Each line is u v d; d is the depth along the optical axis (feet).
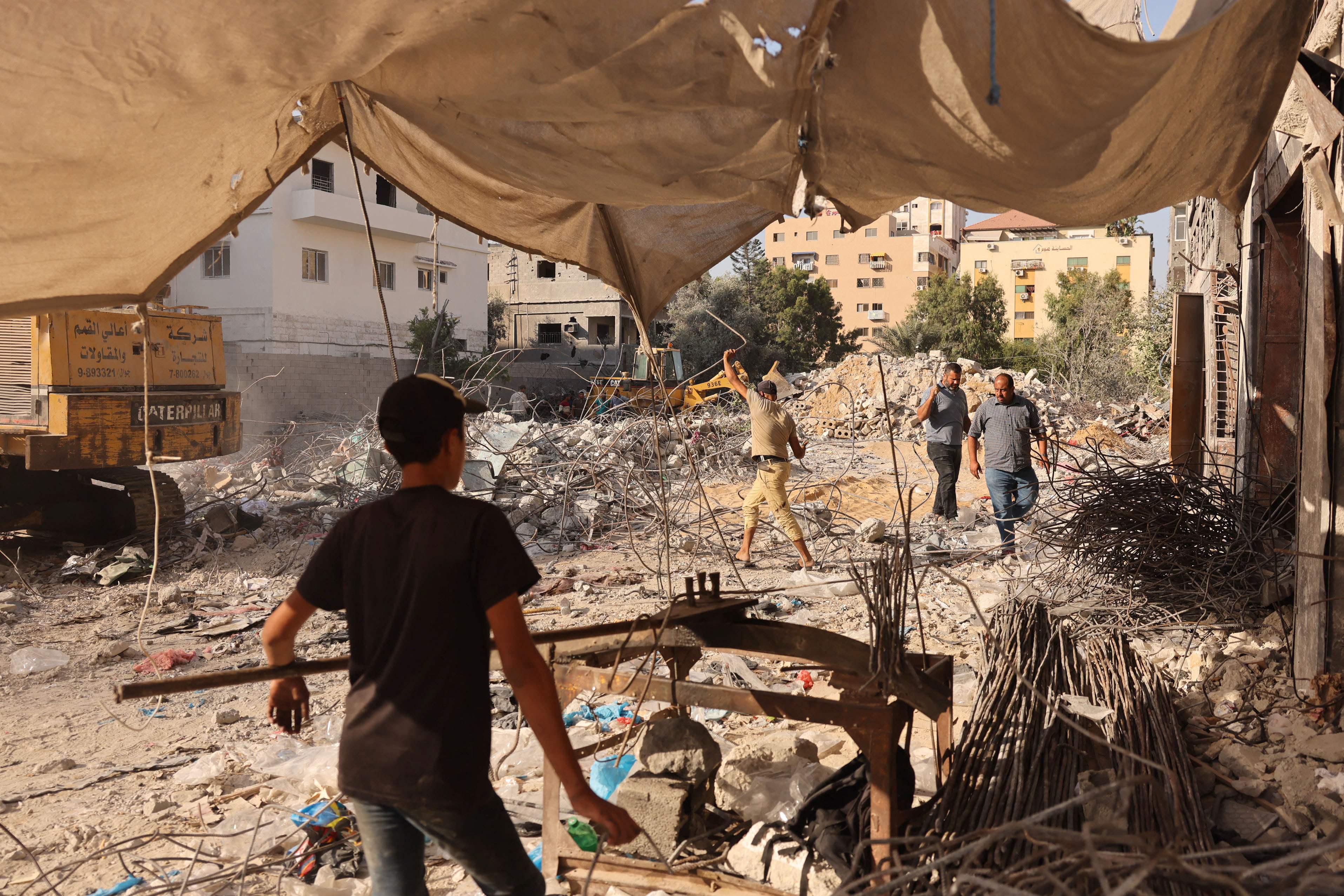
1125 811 9.43
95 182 10.16
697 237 18.01
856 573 11.57
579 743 15.44
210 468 40.04
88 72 8.57
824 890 10.19
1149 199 12.76
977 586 26.30
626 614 25.43
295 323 109.81
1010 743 12.26
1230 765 13.24
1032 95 8.82
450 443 8.40
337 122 12.61
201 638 24.02
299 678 8.91
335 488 39.93
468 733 7.63
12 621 25.05
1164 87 9.19
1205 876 6.91
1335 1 16.37
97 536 33.63
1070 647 15.94
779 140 11.39
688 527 37.58
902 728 10.93
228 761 15.80
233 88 9.60
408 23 8.93
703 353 152.35
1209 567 20.76
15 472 32.73
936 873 9.42
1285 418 23.88
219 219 12.07
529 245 18.01
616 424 52.49
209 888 11.82
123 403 29.43
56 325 27.76
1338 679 14.16
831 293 285.84
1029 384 84.79
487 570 7.64
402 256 121.80
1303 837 11.44
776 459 29.63
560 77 9.91
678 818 10.94
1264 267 24.20
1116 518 22.57
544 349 159.63
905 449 68.33
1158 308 113.80
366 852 8.07
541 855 12.01
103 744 17.21
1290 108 15.76
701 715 17.19
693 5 8.63
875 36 8.71
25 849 11.68
